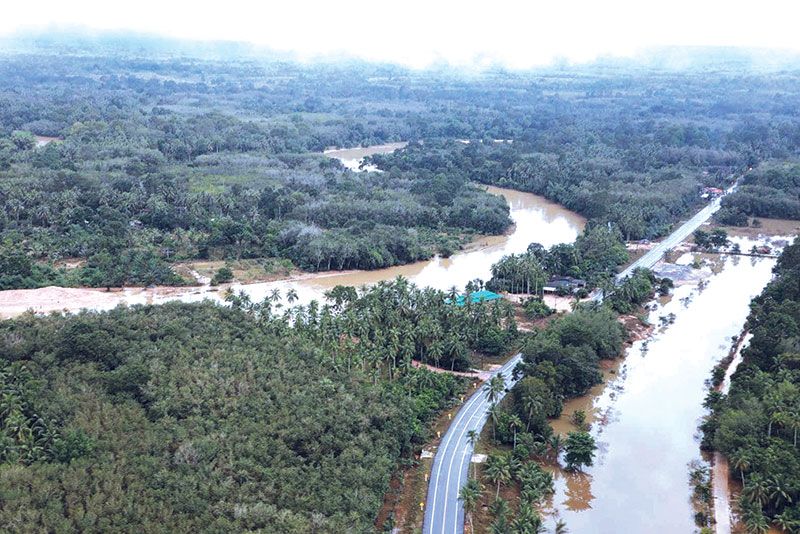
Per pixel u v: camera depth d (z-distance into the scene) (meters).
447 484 182.75
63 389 184.88
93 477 156.62
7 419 168.88
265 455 169.88
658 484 189.88
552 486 184.38
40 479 151.88
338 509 156.38
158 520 147.50
